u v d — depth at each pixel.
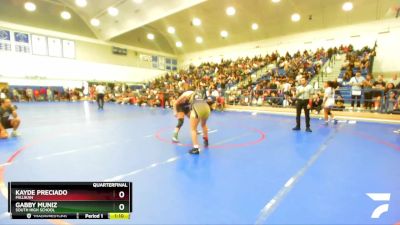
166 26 21.86
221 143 5.17
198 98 4.49
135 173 3.33
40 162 3.80
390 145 4.96
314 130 6.82
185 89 5.20
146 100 16.14
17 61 16.81
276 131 6.65
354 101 9.98
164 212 2.30
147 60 25.09
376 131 6.59
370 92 9.51
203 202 2.50
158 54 26.17
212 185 2.92
